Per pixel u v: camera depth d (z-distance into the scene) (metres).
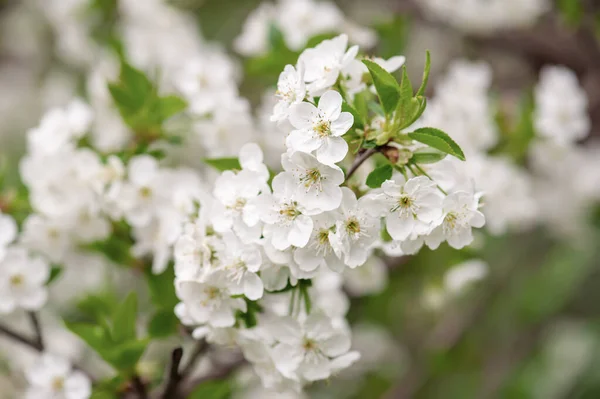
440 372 1.07
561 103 0.87
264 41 0.88
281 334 0.71
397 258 0.86
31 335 0.95
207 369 0.82
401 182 0.69
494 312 1.12
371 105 0.71
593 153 1.10
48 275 0.81
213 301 0.71
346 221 0.68
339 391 1.10
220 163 0.74
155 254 0.79
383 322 1.06
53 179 0.80
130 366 0.77
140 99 0.82
